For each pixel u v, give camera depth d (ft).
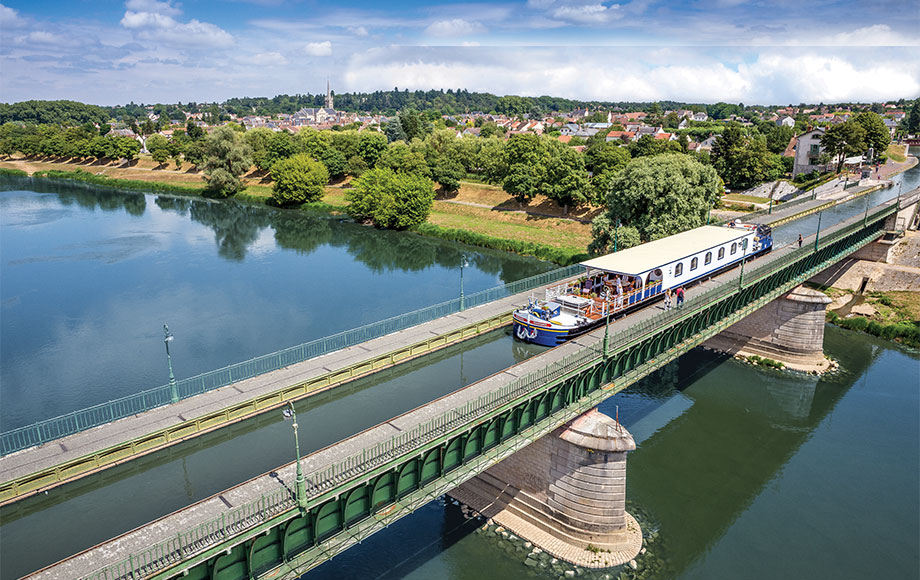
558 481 124.47
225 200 527.40
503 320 158.81
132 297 266.77
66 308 252.42
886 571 119.34
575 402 122.21
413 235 403.75
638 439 167.63
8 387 182.19
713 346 229.25
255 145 604.90
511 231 392.06
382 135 591.78
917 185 387.75
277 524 76.07
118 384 183.21
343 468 87.45
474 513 134.41
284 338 217.15
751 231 202.08
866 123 470.39
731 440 167.43
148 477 95.86
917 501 141.38
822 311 207.72
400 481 91.04
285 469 89.35
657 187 235.20
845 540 128.36
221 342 214.28
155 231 405.39
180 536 71.10
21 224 422.82
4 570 75.82
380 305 254.06
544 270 316.81
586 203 399.24
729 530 130.82
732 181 432.25
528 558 121.19
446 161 485.56
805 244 226.58
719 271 190.60
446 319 157.28
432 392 123.03
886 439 168.04
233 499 82.33
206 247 362.33
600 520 122.31
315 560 80.48
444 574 116.16
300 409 117.70
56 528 84.23
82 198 537.65
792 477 150.82
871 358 219.41
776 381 202.80
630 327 132.87
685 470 153.17
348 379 127.13
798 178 436.76
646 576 117.70
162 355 204.13
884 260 272.10
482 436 102.27
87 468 93.66
